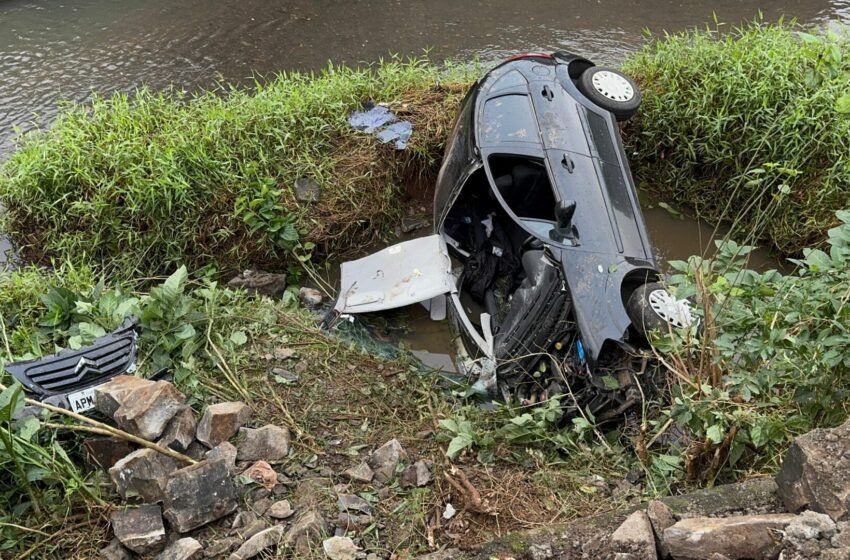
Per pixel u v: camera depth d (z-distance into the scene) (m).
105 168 5.38
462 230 5.35
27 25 7.76
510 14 8.02
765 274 3.44
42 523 3.33
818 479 2.75
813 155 5.42
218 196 5.28
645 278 4.04
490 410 4.24
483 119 4.90
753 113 5.61
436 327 5.01
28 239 5.36
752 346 3.20
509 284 4.98
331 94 6.04
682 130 5.86
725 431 3.36
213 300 4.47
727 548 2.74
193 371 4.05
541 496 3.58
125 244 5.23
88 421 3.47
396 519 3.45
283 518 3.41
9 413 3.07
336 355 4.44
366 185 5.61
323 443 3.85
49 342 4.23
